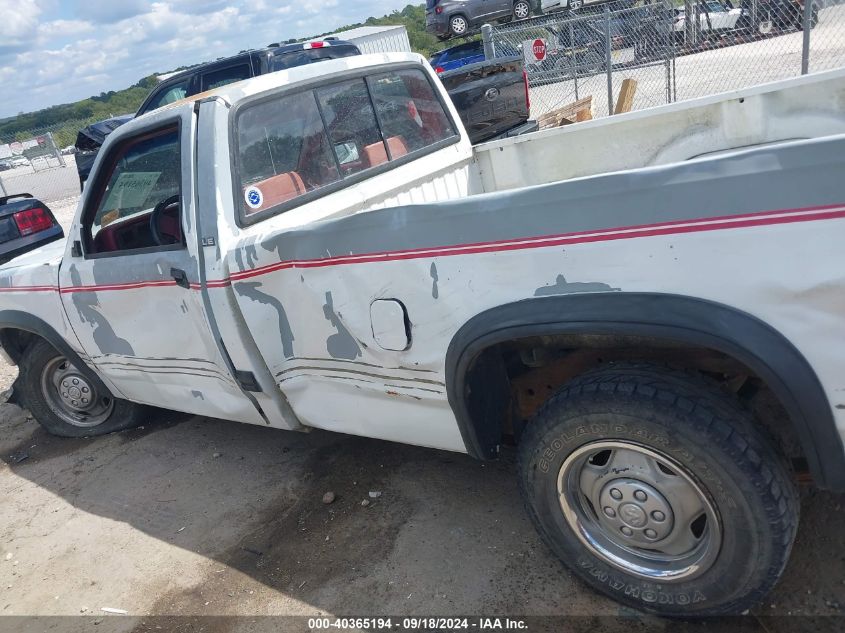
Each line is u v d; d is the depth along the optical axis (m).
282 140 3.19
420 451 3.60
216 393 3.42
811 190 1.61
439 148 3.98
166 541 3.34
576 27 11.07
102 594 3.05
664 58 10.21
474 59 15.95
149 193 3.38
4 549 3.55
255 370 3.02
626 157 3.73
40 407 4.57
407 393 2.61
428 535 2.96
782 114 3.27
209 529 3.36
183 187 3.00
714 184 1.73
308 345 2.82
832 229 1.61
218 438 4.27
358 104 3.57
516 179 4.12
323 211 3.20
